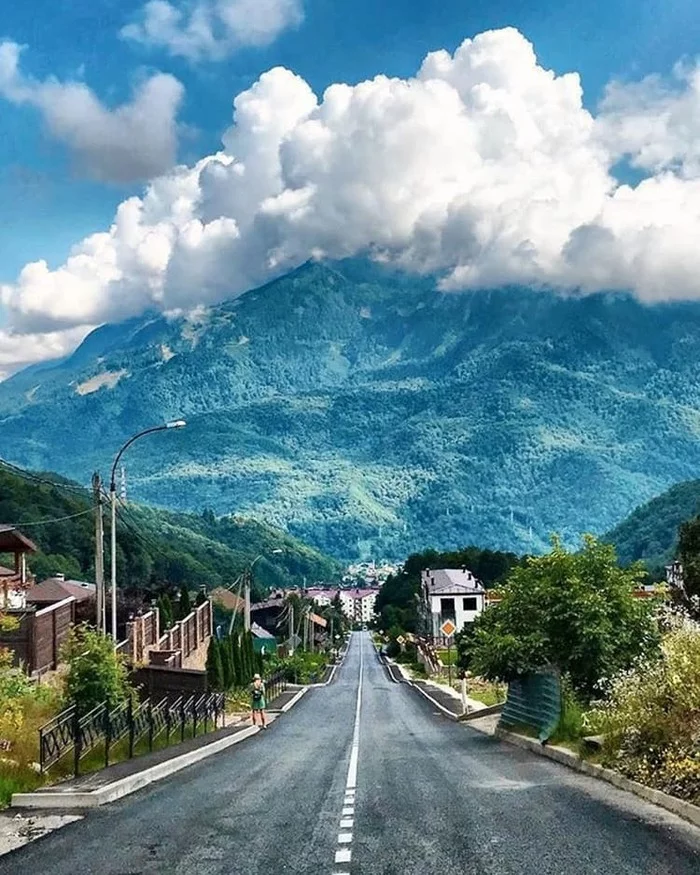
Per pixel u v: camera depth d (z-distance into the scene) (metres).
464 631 54.12
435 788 15.40
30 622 28.62
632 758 15.23
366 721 37.84
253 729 32.72
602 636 23.95
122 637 44.47
